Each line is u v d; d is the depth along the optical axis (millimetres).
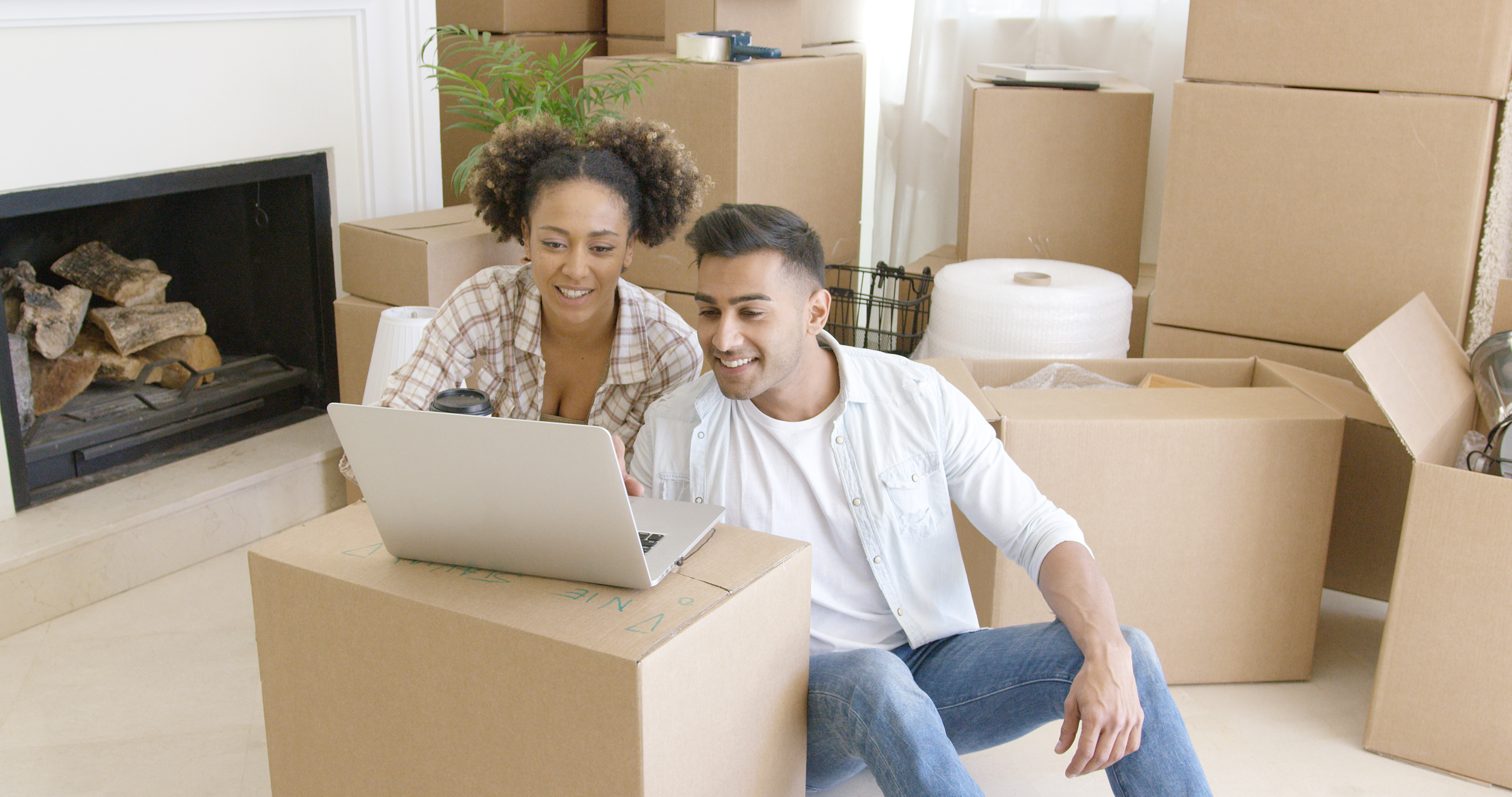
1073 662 1205
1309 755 1656
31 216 2250
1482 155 1897
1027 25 3027
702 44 2412
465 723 999
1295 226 2084
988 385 2092
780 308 1185
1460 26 1877
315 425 2553
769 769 1105
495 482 973
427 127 2701
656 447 1360
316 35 2432
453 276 2307
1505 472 1619
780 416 1311
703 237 1197
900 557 1313
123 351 2285
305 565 1070
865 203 3455
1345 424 1874
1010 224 2688
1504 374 1741
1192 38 2113
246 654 1911
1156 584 1767
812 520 1318
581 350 1631
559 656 916
